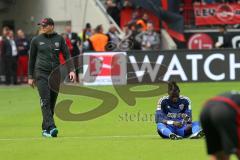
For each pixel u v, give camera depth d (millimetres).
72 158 38406
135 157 38188
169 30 105125
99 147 42531
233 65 91188
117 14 107188
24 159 38562
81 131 52219
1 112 66812
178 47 105500
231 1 107000
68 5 109625
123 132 50906
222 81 91250
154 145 42625
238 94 25844
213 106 25406
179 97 45156
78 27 108875
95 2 108938
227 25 106938
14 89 92062
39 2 111500
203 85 88000
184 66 91125
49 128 48375
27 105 72438
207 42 105750
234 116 25109
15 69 98562
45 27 48281
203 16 107562
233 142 24953
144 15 99875
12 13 113500
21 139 47719
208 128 25609
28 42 100625
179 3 106438
